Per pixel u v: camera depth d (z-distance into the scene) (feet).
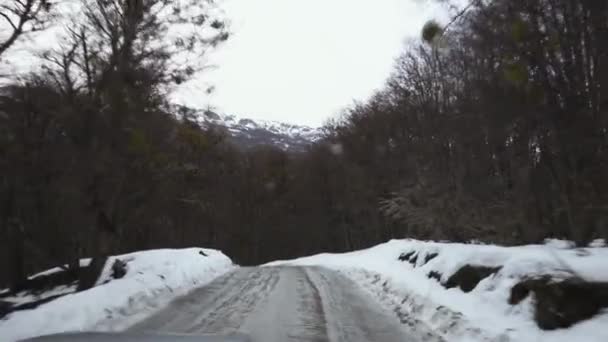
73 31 43.50
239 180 190.19
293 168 194.08
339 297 39.60
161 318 31.14
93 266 49.93
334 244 178.19
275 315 31.96
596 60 22.80
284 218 194.08
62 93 44.06
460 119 63.21
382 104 127.34
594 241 30.66
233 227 186.39
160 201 60.23
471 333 23.22
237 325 28.89
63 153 45.44
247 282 50.47
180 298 39.14
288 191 196.24
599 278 21.13
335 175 161.48
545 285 22.08
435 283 35.76
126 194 52.54
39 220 49.75
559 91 23.97
